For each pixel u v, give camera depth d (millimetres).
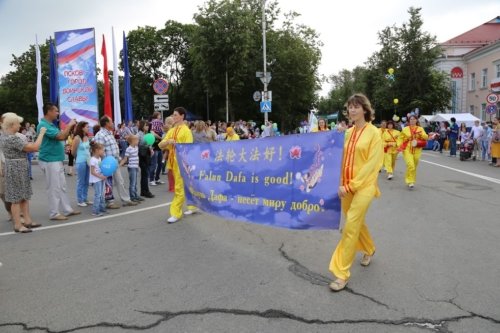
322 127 15023
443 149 28266
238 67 36344
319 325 3592
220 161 6254
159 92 16344
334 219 4961
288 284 4480
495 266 4973
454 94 42938
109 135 9234
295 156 5258
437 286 4379
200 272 4871
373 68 49375
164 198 10125
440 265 5020
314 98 51562
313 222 5145
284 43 43438
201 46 35562
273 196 5527
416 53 41344
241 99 44375
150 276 4777
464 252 5520
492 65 38656
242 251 5633
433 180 12789
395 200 9430
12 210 6914
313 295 4195
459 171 15312
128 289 4426
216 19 35906
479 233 6488
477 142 20188
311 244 5918
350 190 4371
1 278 4840
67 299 4219
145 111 57688
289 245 5879
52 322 3752
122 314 3867
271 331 3512
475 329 3496
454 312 3797
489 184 11844
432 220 7402
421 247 5758
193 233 6602
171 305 4023
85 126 9305
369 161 4371
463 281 4512
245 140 5910
